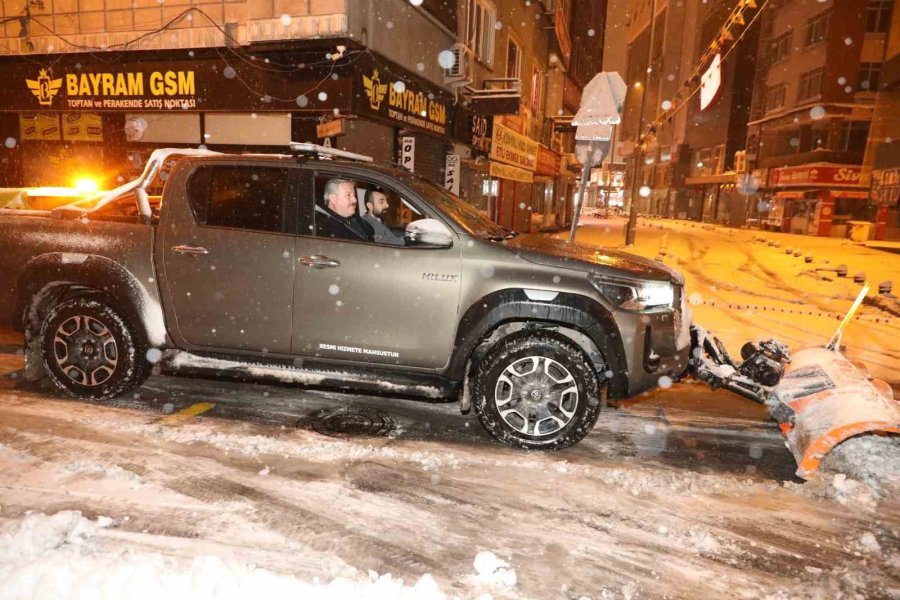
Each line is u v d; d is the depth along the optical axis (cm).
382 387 423
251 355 440
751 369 436
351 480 364
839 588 281
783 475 396
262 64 964
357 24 923
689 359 447
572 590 273
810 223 3959
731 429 473
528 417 412
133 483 345
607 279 402
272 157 437
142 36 1014
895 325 924
